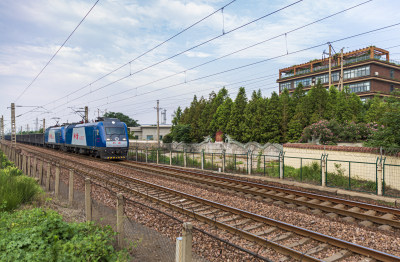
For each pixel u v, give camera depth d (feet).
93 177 53.16
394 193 39.93
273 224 24.94
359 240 22.15
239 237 22.30
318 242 21.50
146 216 27.14
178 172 60.64
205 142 122.01
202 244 20.83
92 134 88.53
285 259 18.58
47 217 19.17
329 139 72.18
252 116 104.83
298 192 37.63
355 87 173.68
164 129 205.05
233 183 46.62
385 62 166.09
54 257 13.87
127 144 85.46
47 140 159.12
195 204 32.96
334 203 34.27
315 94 102.37
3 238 16.31
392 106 46.39
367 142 49.83
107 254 15.61
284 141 99.35
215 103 131.85
